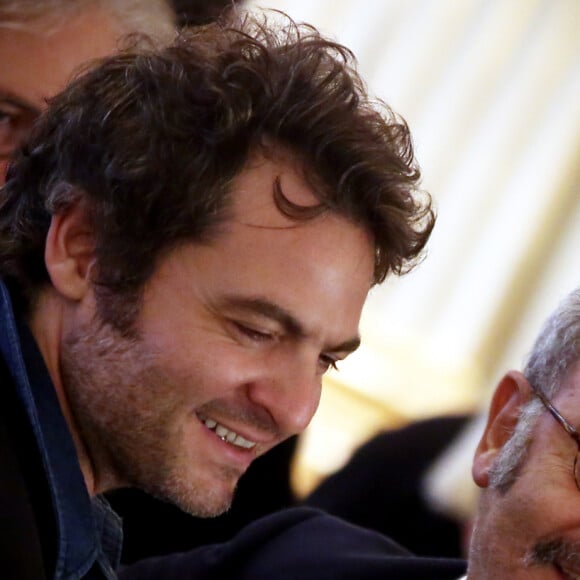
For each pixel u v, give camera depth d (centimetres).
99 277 399
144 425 399
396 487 748
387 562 566
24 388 393
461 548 736
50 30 485
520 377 514
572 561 478
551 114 1248
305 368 399
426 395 1165
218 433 406
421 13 1271
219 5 509
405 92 1265
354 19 1266
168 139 393
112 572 425
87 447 409
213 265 390
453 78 1269
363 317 1237
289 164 391
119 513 689
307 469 947
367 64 1265
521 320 1224
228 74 395
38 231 413
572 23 1248
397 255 413
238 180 390
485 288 1238
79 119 412
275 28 432
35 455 393
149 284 394
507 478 495
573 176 1234
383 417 1123
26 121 490
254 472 717
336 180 391
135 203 393
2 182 494
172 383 395
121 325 397
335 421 1091
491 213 1252
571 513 479
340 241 395
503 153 1256
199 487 407
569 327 503
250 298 388
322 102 395
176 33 457
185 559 600
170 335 393
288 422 400
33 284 412
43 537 396
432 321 1234
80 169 406
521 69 1259
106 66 419
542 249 1227
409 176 411
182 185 389
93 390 402
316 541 589
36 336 409
